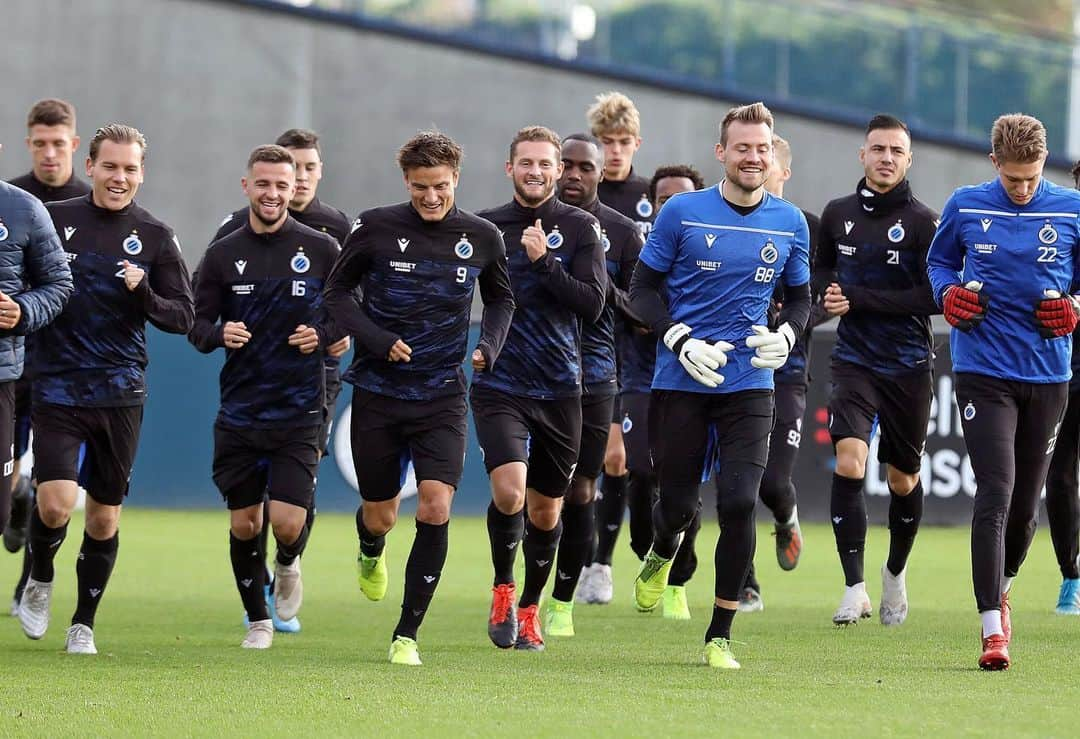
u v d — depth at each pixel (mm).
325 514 52812
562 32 79375
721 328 21703
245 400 24094
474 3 78500
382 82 76500
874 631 26297
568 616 25938
